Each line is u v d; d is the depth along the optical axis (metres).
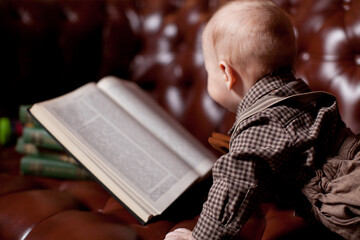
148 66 1.21
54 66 1.21
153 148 0.77
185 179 0.73
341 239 0.60
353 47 0.88
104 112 0.81
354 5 0.89
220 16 0.70
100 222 0.67
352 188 0.56
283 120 0.60
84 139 0.71
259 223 0.73
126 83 1.00
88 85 0.88
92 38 1.22
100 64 1.25
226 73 0.69
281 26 0.66
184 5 1.19
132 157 0.73
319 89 0.92
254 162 0.58
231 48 0.67
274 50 0.65
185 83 1.17
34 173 0.90
